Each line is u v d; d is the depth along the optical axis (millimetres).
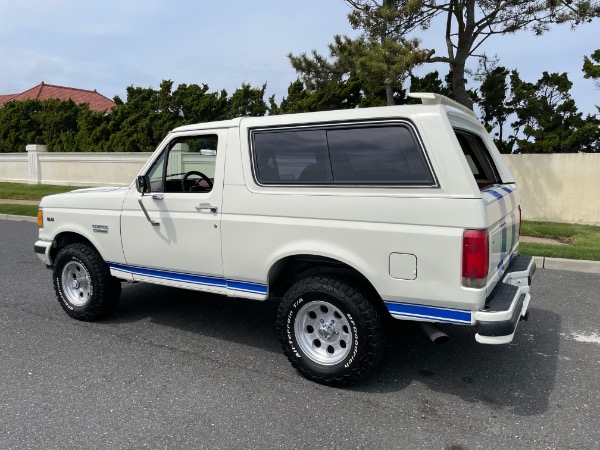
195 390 3863
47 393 3793
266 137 4094
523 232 10719
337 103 16516
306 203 3855
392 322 5270
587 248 8805
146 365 4309
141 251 4785
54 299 6188
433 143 3439
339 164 3791
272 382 4008
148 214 4660
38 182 21656
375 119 3652
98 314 5277
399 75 9930
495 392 3873
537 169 12031
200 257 4414
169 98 19562
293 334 3977
